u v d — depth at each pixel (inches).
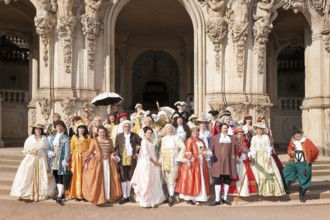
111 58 762.2
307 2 794.8
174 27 1048.8
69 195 472.4
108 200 459.8
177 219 399.5
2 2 830.5
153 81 1264.8
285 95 1154.0
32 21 939.3
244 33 738.8
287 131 1019.3
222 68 753.0
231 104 738.8
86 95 733.9
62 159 463.8
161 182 472.4
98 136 466.0
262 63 759.1
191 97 1031.0
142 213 423.2
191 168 461.1
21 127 965.8
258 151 486.9
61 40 730.8
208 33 756.6
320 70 807.1
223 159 463.2
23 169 466.0
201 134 496.1
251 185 479.2
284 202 485.1
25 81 1081.4
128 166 472.4
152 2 874.8
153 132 479.8
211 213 426.3
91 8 733.3
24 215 407.8
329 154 782.5
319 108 805.9
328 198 509.4
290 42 1024.9
